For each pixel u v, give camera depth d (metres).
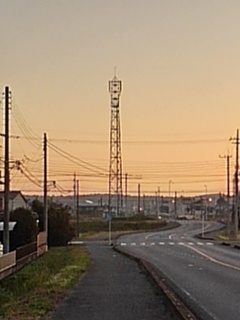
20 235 58.47
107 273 33.75
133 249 64.94
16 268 42.69
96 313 17.50
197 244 75.75
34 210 75.56
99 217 144.88
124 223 124.06
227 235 97.19
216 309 19.38
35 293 23.45
